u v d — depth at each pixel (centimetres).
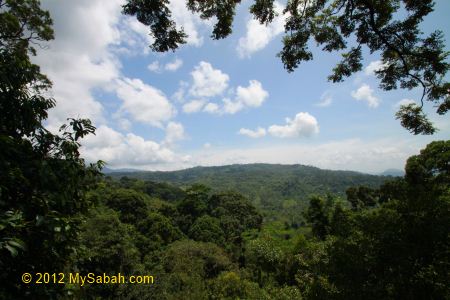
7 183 296
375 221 541
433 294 440
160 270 2370
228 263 2716
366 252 529
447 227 457
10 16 1010
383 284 490
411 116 777
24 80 388
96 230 2088
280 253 2388
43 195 315
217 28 687
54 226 278
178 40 649
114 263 2034
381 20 652
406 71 687
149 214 3716
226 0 645
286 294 1443
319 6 659
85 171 398
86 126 397
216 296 1981
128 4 604
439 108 733
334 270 566
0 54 383
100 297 1778
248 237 4022
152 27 630
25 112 366
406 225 498
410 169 1972
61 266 354
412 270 467
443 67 652
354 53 733
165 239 3400
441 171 1850
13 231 264
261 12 654
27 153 359
